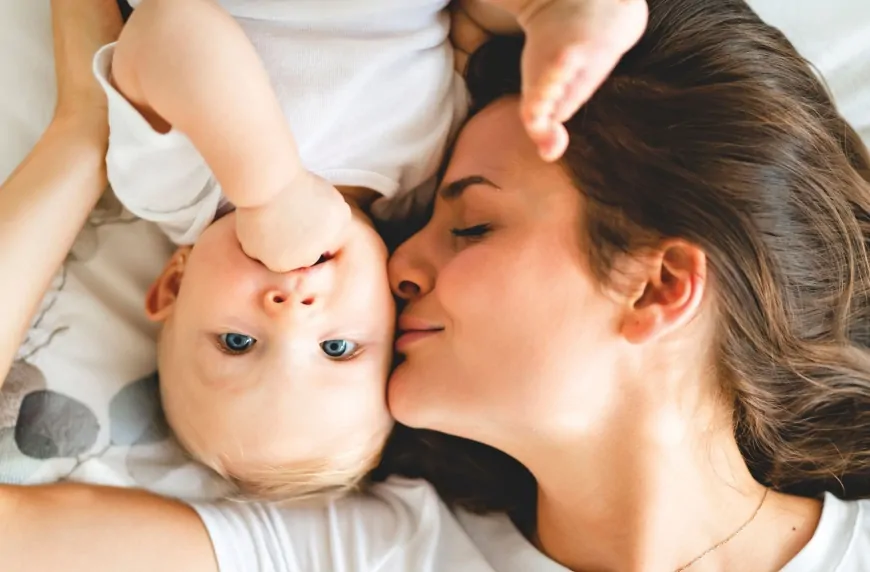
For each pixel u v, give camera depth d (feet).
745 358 2.86
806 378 3.07
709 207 2.57
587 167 2.61
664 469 2.88
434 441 3.35
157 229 3.11
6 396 2.89
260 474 2.93
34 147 2.81
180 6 2.26
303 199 2.43
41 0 3.00
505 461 3.40
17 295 2.61
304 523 3.11
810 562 3.08
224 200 2.81
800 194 2.72
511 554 3.20
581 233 2.61
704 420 2.93
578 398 2.73
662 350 2.74
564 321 2.65
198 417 2.80
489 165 2.73
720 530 3.05
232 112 2.27
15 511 2.61
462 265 2.70
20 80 2.98
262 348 2.70
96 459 2.99
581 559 3.11
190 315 2.73
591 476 2.93
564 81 2.22
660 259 2.60
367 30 2.74
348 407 2.80
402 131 2.85
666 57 2.68
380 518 3.20
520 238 2.65
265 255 2.52
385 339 2.86
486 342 2.70
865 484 3.44
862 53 3.52
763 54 2.77
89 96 2.79
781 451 3.27
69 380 2.97
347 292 2.71
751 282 2.67
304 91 2.70
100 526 2.72
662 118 2.61
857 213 3.00
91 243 3.04
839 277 2.93
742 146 2.61
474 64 2.92
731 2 2.82
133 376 3.07
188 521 2.90
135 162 2.60
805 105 2.80
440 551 3.19
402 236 3.20
